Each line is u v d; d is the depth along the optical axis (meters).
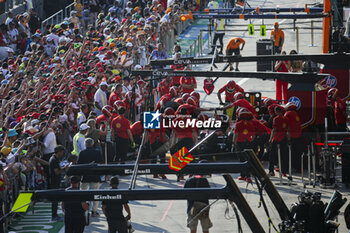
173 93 41.06
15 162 34.38
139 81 43.78
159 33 76.25
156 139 22.83
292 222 20.55
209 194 18.66
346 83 38.31
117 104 40.12
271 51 73.56
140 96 43.59
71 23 70.31
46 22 83.81
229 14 81.88
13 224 26.16
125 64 58.50
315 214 21.75
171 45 79.44
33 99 47.88
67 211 22.23
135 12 79.69
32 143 36.28
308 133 27.55
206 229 19.73
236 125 26.92
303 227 20.56
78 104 48.00
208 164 19.33
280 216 20.50
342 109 40.50
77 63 59.53
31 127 37.38
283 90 47.47
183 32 95.12
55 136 40.12
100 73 54.09
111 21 76.88
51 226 26.12
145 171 19.53
